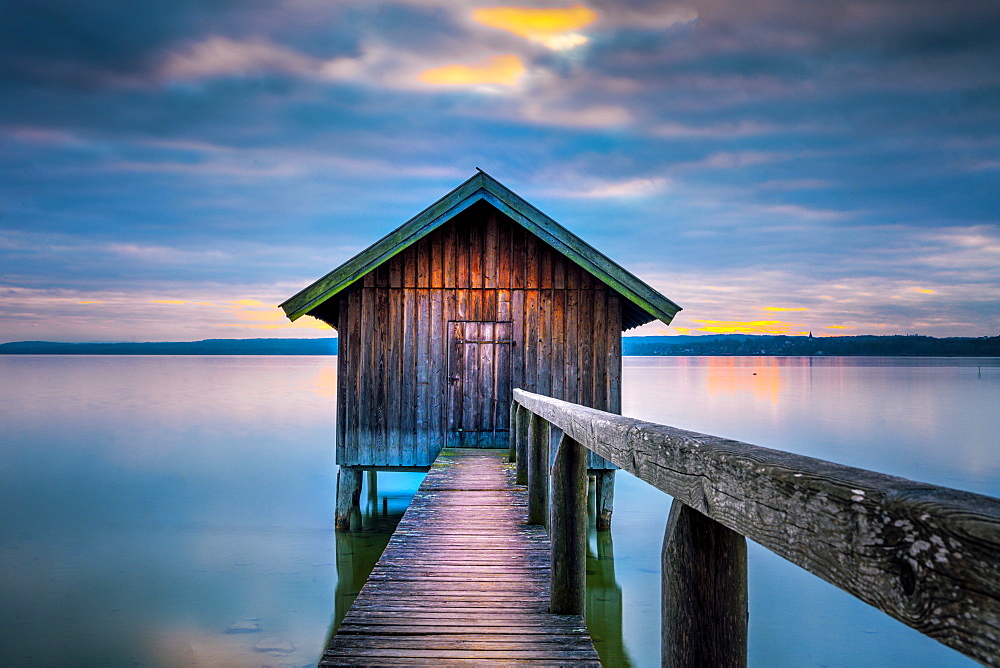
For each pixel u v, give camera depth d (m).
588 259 10.05
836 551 0.82
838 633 7.02
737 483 1.10
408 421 10.54
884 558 0.72
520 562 4.85
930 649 6.59
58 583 8.41
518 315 10.63
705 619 1.29
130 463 17.77
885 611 0.72
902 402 43.00
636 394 48.81
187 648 6.48
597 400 10.58
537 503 5.95
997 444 23.08
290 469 17.03
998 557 0.56
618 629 7.19
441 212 10.07
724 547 1.28
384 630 3.59
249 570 8.94
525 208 10.09
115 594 8.01
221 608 7.58
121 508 12.64
